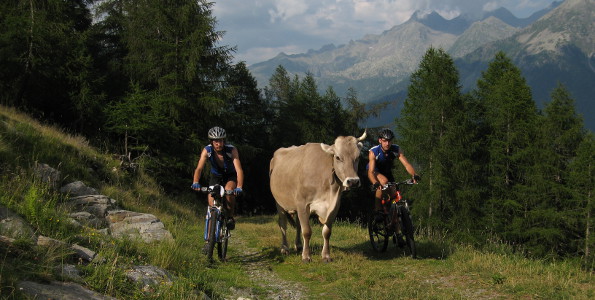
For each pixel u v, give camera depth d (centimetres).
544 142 3042
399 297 538
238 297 539
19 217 545
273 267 745
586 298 500
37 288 343
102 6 2902
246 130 3039
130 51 2512
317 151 749
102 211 934
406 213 757
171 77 2284
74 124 2361
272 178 867
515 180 3156
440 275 636
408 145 2983
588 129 3347
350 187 672
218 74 2512
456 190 2783
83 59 2212
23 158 1017
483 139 3312
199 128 2467
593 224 2906
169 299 434
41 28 2061
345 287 591
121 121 1931
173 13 2359
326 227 745
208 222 718
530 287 549
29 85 2230
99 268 431
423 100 3186
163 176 2169
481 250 830
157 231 852
